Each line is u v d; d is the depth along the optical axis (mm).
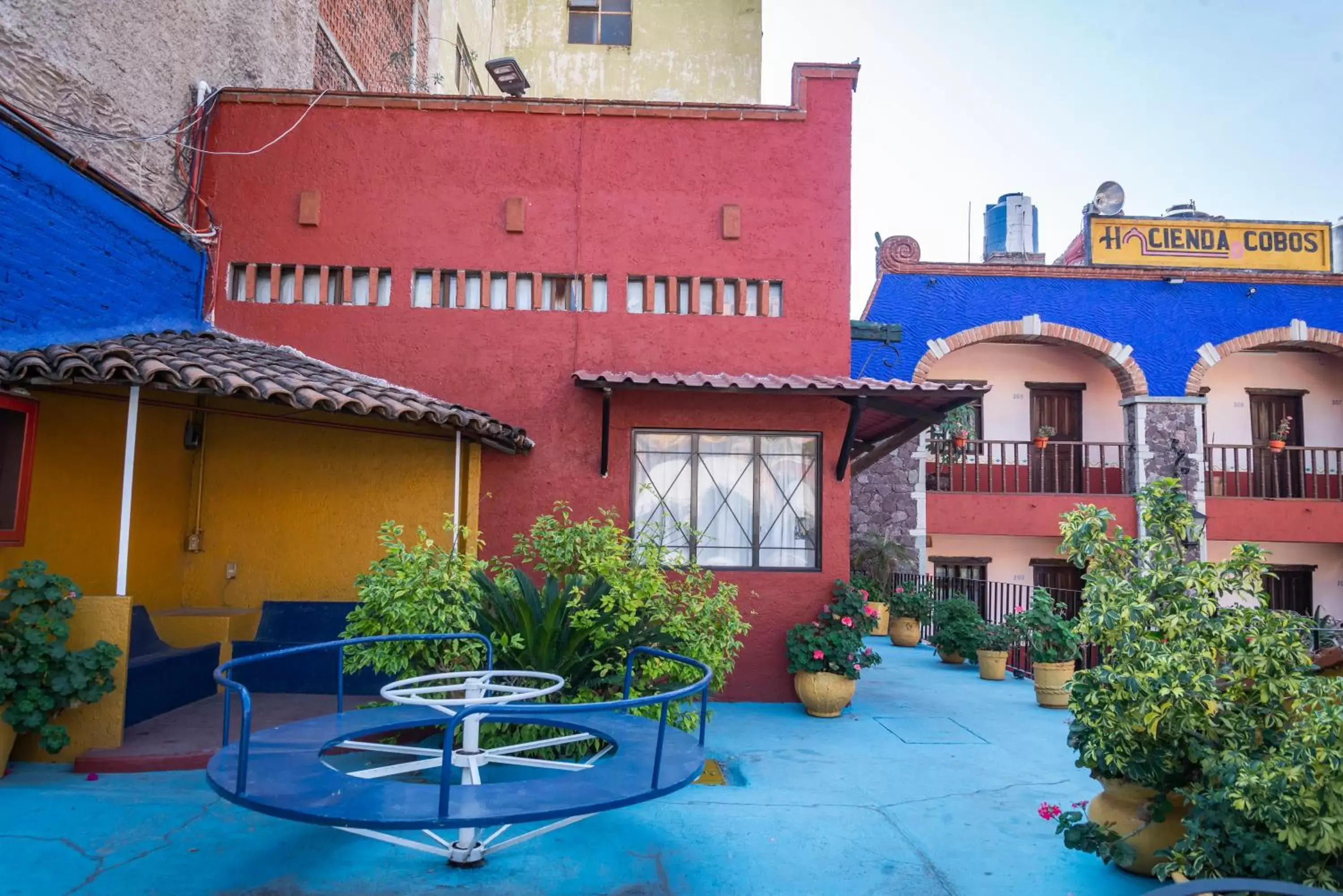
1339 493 16703
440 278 8375
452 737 3137
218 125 8336
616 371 8297
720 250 8508
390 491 7719
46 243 5844
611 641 5836
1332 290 15633
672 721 6027
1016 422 16797
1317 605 17016
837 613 7750
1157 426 15391
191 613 7285
